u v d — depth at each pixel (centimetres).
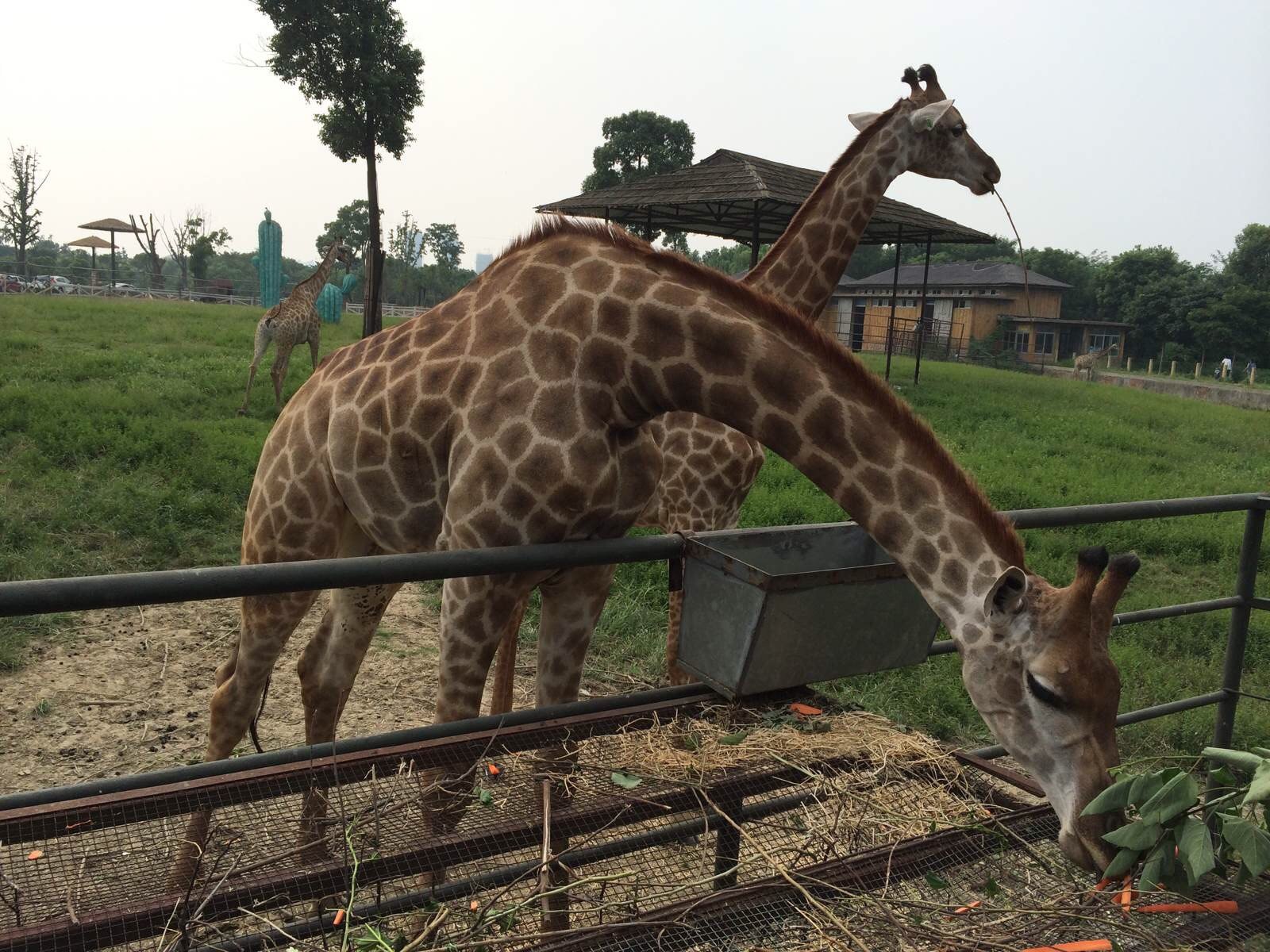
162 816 187
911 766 229
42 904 179
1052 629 198
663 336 251
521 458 254
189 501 677
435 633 553
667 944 164
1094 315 5709
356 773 204
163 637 518
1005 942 167
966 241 2141
